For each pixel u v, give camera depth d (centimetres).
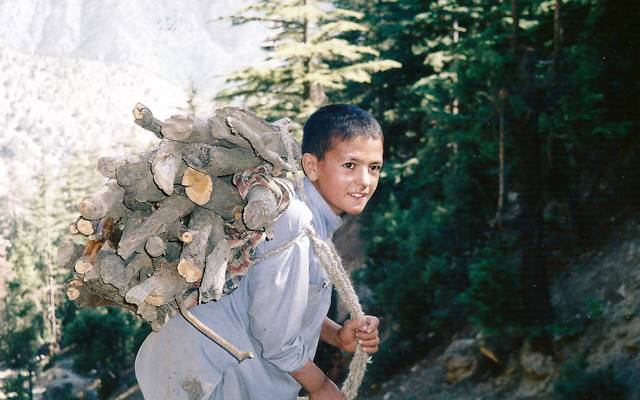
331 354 1761
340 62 2525
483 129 1437
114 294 152
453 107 2069
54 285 4497
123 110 13112
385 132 2462
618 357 1253
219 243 140
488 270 1367
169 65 9375
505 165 1411
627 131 1319
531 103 1363
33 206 4891
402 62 2448
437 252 1772
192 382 148
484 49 1427
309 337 161
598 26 1381
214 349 149
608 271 1431
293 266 145
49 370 3956
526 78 1369
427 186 1950
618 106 1366
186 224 152
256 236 141
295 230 145
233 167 140
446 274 1717
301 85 2055
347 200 153
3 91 14600
